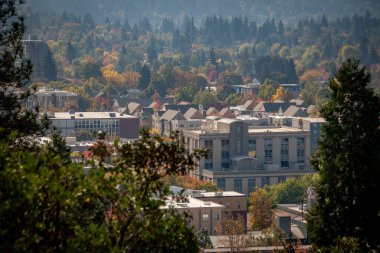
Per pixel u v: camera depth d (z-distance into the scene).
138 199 53.56
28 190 50.38
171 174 55.06
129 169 54.72
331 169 101.75
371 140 101.31
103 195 53.22
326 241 102.00
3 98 84.06
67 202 51.53
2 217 50.34
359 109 101.94
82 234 51.62
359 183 100.50
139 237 53.94
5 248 50.12
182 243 55.06
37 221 50.91
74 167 53.06
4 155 52.66
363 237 101.06
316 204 103.06
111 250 51.91
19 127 82.50
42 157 52.81
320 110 104.12
